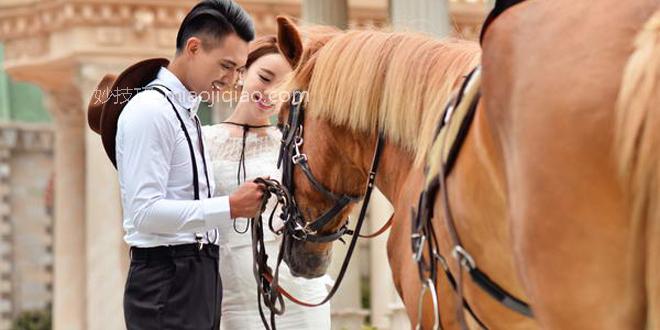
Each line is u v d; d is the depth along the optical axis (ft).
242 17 18.49
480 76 12.66
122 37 61.72
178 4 61.26
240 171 21.54
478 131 12.47
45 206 103.45
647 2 10.85
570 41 11.07
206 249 18.69
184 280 18.24
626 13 10.88
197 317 18.33
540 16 11.57
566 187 10.64
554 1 11.63
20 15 64.49
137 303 18.24
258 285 18.98
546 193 10.80
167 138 17.89
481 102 12.51
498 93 11.73
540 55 11.25
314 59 17.47
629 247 10.28
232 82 18.69
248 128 21.86
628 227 10.31
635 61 10.14
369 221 48.49
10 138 100.89
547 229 10.78
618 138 10.20
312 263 18.52
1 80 100.53
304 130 17.81
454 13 49.78
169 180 18.19
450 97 14.20
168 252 18.21
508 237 12.07
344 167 17.40
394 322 36.58
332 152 17.39
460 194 13.02
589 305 10.62
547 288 10.85
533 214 10.91
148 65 18.70
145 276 18.21
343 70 16.66
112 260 62.54
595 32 10.94
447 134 13.41
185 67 18.51
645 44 10.14
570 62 10.93
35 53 65.21
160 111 17.85
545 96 10.97
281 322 21.24
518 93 11.32
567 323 10.80
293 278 21.25
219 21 18.29
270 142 21.85
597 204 10.47
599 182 10.46
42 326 98.27
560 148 10.71
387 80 15.97
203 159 18.62
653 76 9.96
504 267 12.69
